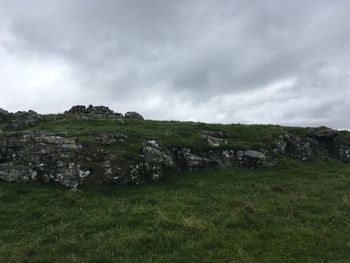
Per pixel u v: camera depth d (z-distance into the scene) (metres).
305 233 18.83
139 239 17.36
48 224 20.30
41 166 26.97
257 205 23.09
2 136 29.45
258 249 16.95
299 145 41.19
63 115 48.00
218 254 16.30
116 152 29.38
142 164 29.27
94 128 37.06
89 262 15.50
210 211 22.12
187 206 22.73
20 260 15.60
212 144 35.16
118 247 16.81
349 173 36.72
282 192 27.75
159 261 15.62
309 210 23.17
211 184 28.64
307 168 36.94
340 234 18.97
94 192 25.64
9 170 26.53
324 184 30.44
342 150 45.12
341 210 23.30
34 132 30.41
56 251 16.50
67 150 28.31
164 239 17.48
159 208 21.89
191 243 17.31
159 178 29.39
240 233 18.61
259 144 37.50
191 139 35.41
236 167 34.00
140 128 38.41
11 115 43.66
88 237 18.17
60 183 26.14
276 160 36.47
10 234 18.86
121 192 26.28
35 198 23.73
